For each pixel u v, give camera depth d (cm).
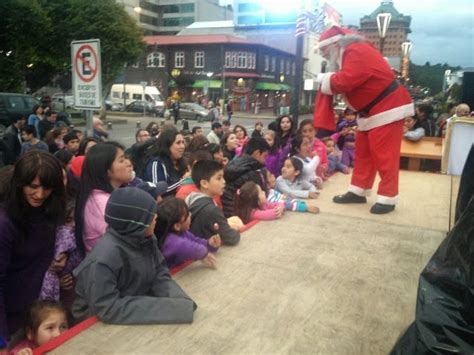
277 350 202
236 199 412
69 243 285
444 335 137
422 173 694
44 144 815
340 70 424
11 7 2098
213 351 199
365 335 218
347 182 604
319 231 375
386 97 414
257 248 330
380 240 357
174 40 5628
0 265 219
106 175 296
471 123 657
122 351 196
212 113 3347
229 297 252
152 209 227
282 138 671
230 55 5356
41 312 238
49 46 2472
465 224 143
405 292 266
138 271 229
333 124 447
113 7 2656
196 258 286
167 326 218
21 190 222
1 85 2242
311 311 239
